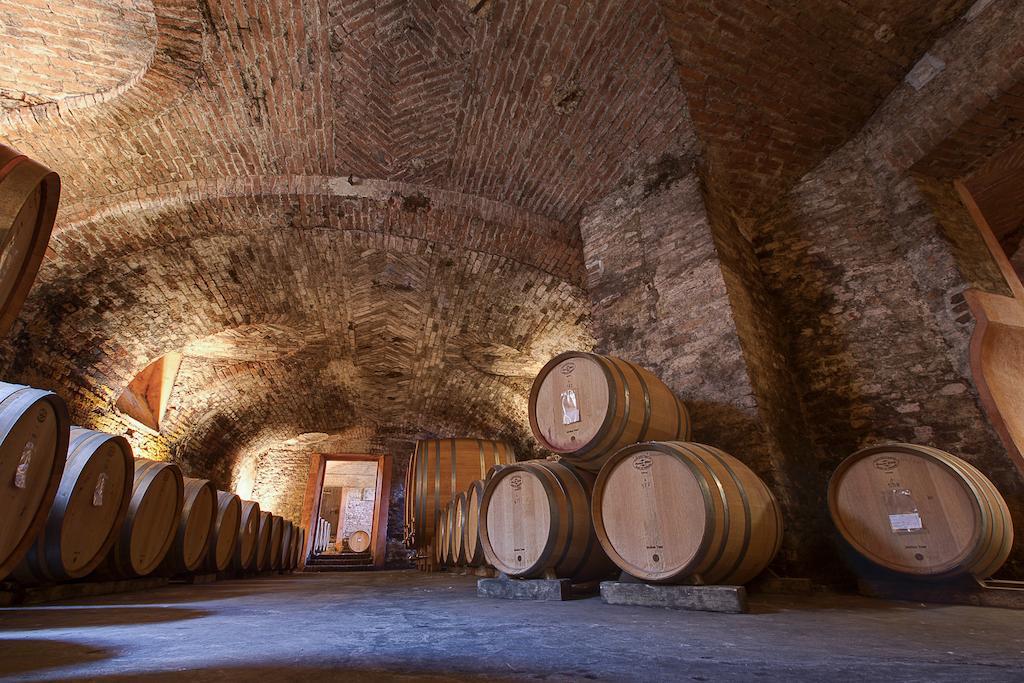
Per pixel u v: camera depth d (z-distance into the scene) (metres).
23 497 3.21
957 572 3.05
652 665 1.55
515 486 4.05
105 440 4.31
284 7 5.02
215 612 3.16
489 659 1.66
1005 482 3.74
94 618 2.89
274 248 8.21
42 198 2.04
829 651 1.74
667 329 5.07
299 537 13.59
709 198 5.35
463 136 6.57
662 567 3.00
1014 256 6.57
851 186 5.39
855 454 3.65
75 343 7.38
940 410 4.20
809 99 5.22
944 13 4.70
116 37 5.07
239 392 11.86
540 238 7.56
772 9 4.56
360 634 2.21
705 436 4.40
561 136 6.11
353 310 10.04
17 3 4.71
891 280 4.81
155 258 7.52
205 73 5.54
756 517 3.08
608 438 3.70
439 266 8.81
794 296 5.37
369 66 5.70
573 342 9.23
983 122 4.67
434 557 9.30
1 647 1.94
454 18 5.20
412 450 16.62
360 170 7.18
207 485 6.74
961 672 1.42
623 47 4.98
